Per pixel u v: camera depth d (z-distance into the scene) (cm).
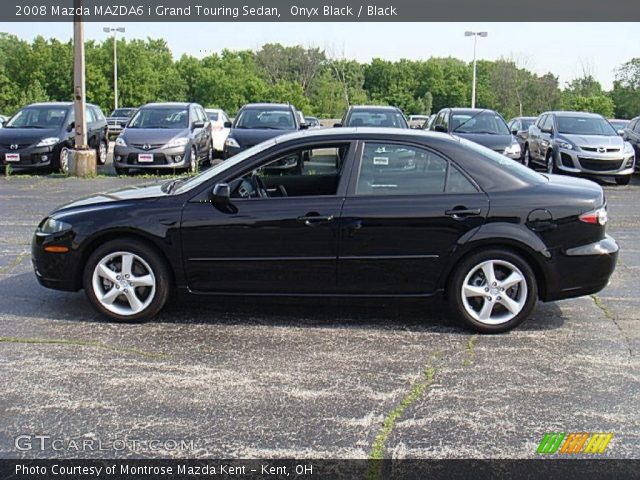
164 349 512
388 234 543
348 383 454
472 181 551
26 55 6969
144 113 1691
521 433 389
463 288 550
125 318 568
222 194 540
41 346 515
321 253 548
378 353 509
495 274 551
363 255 547
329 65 7500
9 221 1015
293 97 6844
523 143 1941
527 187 552
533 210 541
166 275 564
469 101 8369
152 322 573
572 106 5800
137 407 417
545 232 541
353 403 425
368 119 1675
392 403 425
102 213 562
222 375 465
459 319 557
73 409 414
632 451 371
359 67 8025
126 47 7400
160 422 398
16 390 439
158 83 7650
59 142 1609
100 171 1736
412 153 556
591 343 536
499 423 400
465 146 562
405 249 546
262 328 562
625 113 5959
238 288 561
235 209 552
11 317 582
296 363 488
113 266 570
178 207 557
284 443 375
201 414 408
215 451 367
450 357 503
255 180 572
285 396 433
